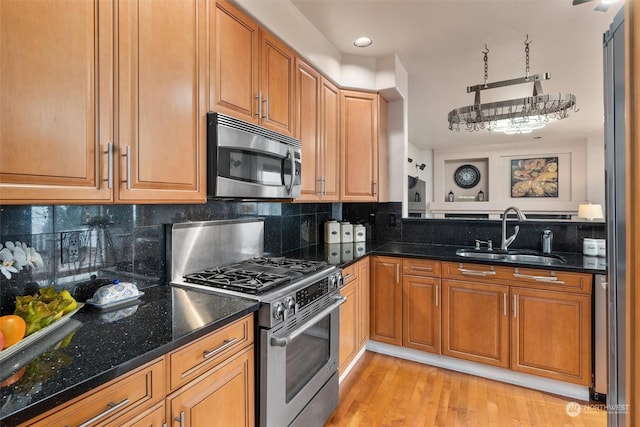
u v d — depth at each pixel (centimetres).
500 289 226
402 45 259
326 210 321
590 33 240
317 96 237
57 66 94
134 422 88
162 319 115
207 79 145
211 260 186
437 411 199
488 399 210
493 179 727
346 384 228
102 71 105
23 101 87
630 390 90
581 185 661
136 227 150
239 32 164
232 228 202
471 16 219
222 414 119
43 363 83
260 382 137
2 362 83
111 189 108
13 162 85
